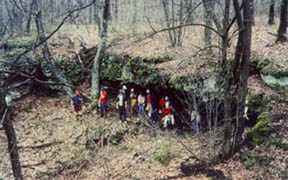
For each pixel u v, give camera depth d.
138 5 35.06
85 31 30.00
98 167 19.48
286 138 17.17
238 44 16.09
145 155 19.91
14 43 23.06
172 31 26.69
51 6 32.38
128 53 24.27
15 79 22.72
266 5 33.22
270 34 24.53
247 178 16.30
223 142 17.66
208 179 16.92
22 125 22.28
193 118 20.39
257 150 17.34
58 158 19.77
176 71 21.64
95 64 24.59
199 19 29.59
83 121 22.69
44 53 23.70
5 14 26.39
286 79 19.42
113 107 23.88
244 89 16.45
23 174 18.56
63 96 25.22
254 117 19.25
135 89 23.97
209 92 19.44
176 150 19.75
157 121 22.92
